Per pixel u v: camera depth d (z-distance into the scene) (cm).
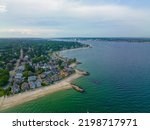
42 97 12756
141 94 13200
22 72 19750
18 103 11875
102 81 16350
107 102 12044
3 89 13900
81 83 15788
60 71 19800
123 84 15425
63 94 13275
